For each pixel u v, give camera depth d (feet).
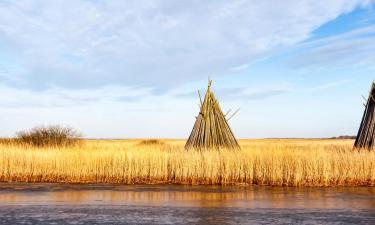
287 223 30.63
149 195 43.37
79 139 100.94
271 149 55.62
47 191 46.39
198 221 31.22
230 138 64.54
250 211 34.86
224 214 33.68
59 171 56.70
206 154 53.98
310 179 50.98
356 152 54.13
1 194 44.27
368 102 65.10
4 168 57.41
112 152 58.03
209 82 65.67
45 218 32.24
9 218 32.24
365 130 64.44
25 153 58.34
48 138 95.71
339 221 31.22
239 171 52.70
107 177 55.62
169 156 55.62
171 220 31.55
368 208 36.09
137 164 55.16
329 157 52.26
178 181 53.36
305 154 52.80
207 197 42.01
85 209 35.76
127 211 34.88
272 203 38.55
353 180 51.29
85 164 56.08
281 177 51.01
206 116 64.18
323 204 38.04
